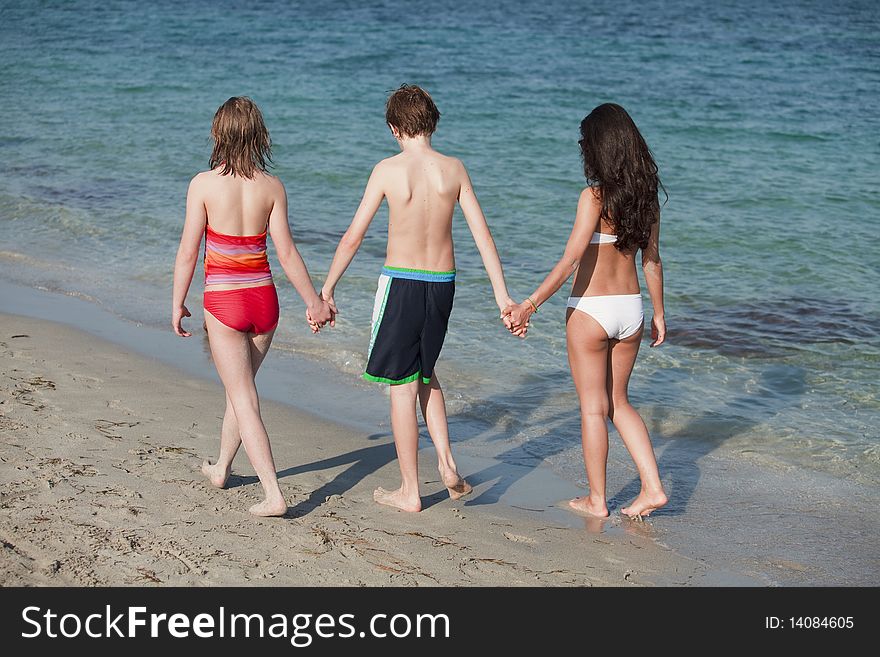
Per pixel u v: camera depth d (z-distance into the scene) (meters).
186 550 3.79
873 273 9.26
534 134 16.31
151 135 16.06
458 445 5.54
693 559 4.16
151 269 9.23
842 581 4.01
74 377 6.02
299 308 8.04
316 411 5.91
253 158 4.08
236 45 28.30
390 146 15.10
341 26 33.16
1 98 19.75
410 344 4.35
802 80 22.62
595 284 4.38
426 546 4.06
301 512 4.30
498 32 31.81
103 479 4.41
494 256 4.41
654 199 4.29
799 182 13.16
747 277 9.15
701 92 20.98
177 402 5.70
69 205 11.61
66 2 41.19
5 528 3.83
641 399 6.33
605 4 42.34
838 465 5.34
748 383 6.63
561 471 5.20
